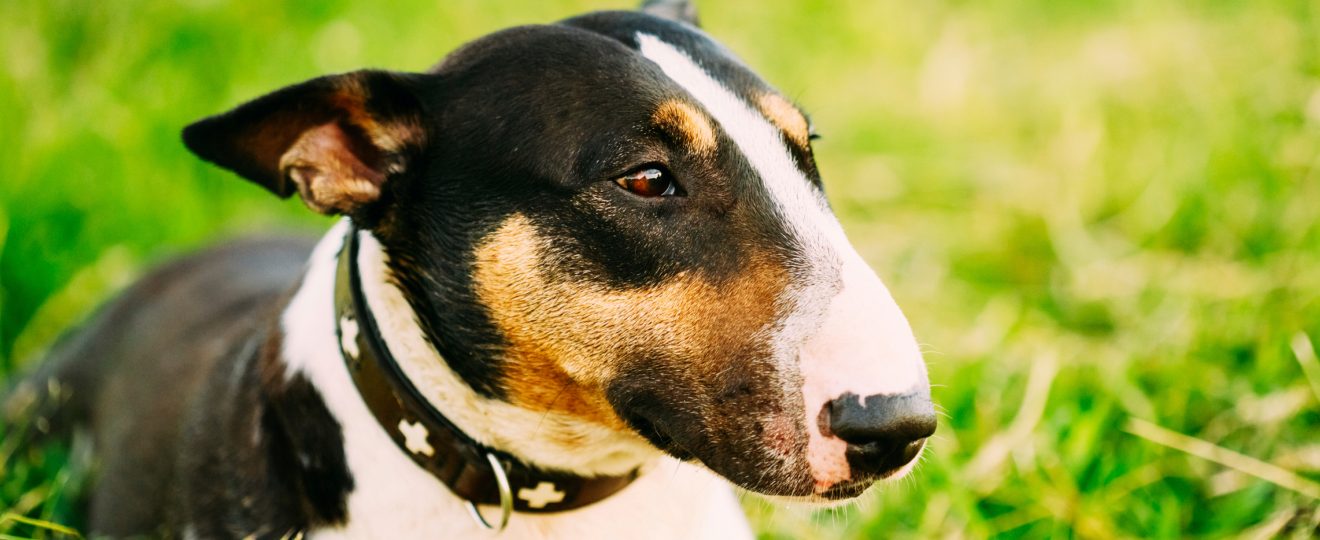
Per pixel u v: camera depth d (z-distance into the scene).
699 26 3.87
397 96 3.06
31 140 5.84
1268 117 6.10
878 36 7.73
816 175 3.09
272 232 5.07
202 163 6.13
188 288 4.55
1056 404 4.53
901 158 6.72
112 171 5.89
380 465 3.11
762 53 7.52
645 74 2.97
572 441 3.12
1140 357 4.82
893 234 5.97
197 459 3.51
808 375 2.68
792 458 2.72
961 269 5.75
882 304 2.71
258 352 3.47
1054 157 6.43
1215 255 5.51
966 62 7.20
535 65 3.02
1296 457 4.21
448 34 7.27
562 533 3.21
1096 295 5.35
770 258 2.80
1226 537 4.02
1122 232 5.96
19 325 5.38
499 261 2.95
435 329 3.03
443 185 3.02
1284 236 5.32
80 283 5.48
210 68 6.75
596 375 2.96
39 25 6.59
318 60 6.86
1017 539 4.06
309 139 3.13
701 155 2.89
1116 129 6.56
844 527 4.03
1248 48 6.88
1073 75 7.25
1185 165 5.99
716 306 2.82
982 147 6.79
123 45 6.62
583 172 2.89
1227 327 4.86
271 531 3.26
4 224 5.40
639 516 3.28
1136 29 7.52
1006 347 4.96
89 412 4.63
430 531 3.11
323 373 3.17
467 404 3.06
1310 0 7.02
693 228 2.85
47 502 4.08
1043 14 7.99
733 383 2.78
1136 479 4.20
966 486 4.13
